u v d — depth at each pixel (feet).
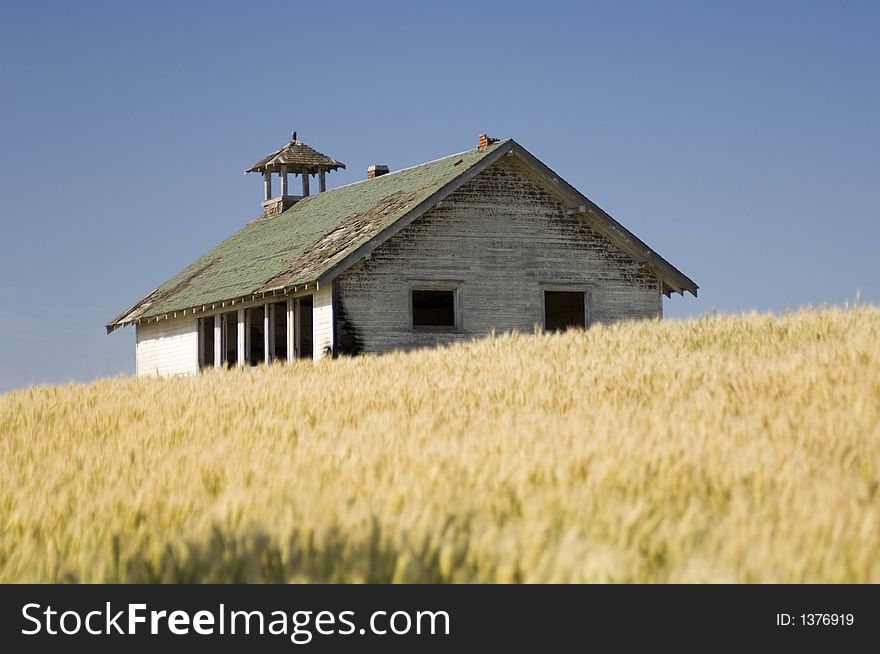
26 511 66.95
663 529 52.49
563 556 48.91
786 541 50.70
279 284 233.55
